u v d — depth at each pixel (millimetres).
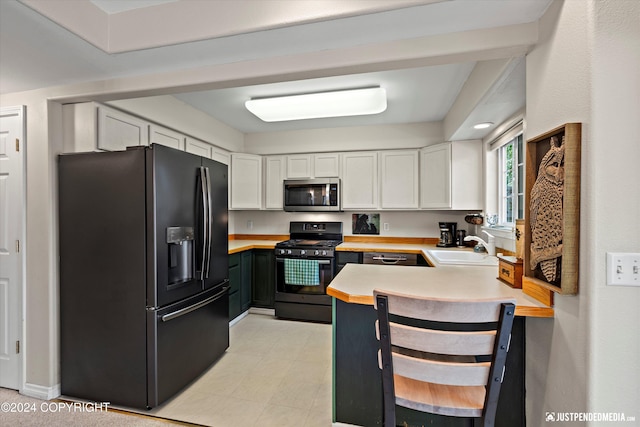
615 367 1015
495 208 3076
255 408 1931
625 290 1011
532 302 1333
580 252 1075
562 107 1176
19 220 2109
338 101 2740
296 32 1459
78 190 2014
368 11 1304
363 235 4121
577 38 1084
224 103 3033
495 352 1035
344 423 1664
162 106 2691
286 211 4164
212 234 2465
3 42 1548
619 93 1003
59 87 2049
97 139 2125
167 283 1981
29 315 2088
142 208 1899
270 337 3062
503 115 2422
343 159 3906
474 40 1441
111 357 1946
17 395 2080
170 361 1999
